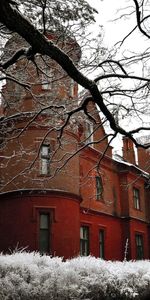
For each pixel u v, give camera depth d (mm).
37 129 20391
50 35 10414
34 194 20531
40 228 20594
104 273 8008
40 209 20500
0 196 21406
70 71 7059
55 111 13164
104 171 28953
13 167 20906
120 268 8766
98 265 8250
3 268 6637
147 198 34625
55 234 20422
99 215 27406
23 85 11680
